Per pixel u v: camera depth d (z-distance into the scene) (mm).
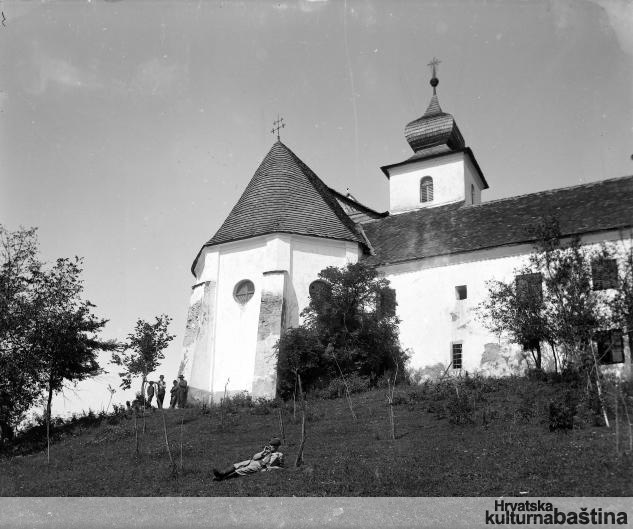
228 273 32688
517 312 24734
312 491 14070
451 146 43594
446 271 30734
